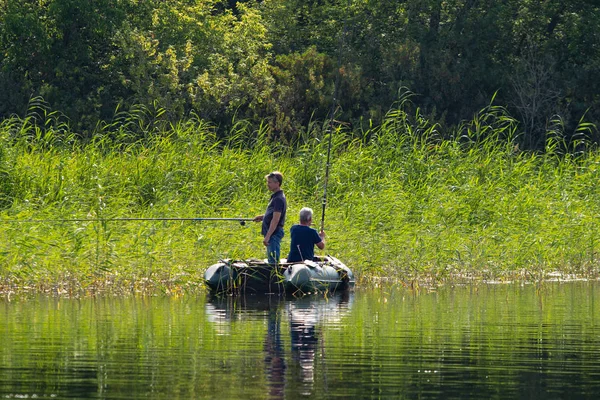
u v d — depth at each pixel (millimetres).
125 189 62781
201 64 112875
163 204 58281
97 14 106875
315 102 110562
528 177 71688
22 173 61375
